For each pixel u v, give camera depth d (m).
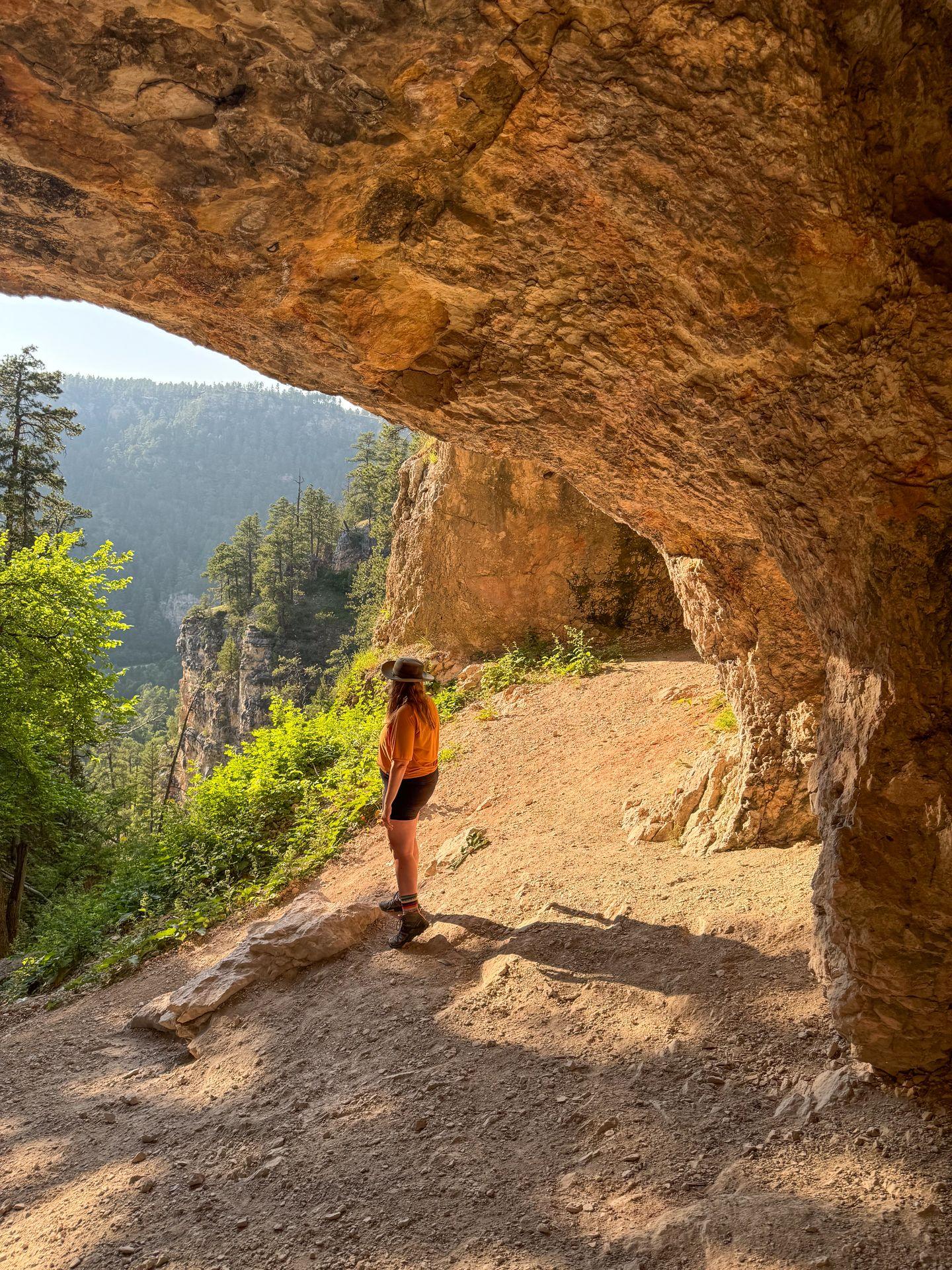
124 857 17.34
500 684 12.87
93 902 8.94
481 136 2.53
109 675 19.69
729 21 2.08
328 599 94.19
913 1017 2.90
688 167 2.42
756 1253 2.41
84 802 19.64
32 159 2.55
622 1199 2.81
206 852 9.20
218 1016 5.16
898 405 2.49
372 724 11.92
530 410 3.81
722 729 7.77
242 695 88.88
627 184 2.54
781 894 4.49
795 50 2.11
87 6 2.08
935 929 2.75
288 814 9.70
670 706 9.70
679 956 4.23
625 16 2.13
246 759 11.27
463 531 14.59
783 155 2.30
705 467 3.58
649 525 4.75
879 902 2.78
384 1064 4.02
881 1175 2.66
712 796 6.04
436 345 3.59
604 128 2.42
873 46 2.11
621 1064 3.58
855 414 2.62
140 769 73.88
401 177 2.68
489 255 2.95
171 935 7.32
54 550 19.42
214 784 10.14
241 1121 3.87
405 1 2.08
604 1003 4.04
